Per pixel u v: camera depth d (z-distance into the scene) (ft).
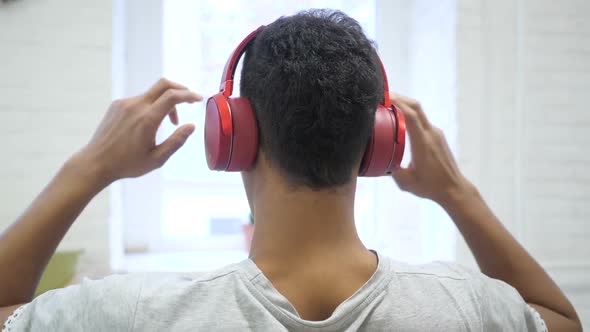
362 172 2.00
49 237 1.97
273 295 1.65
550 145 6.44
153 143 2.19
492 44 6.37
